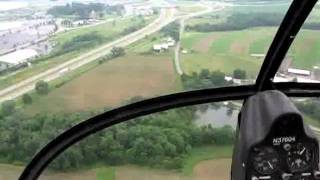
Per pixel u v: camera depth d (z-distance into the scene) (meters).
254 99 2.75
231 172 2.78
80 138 3.93
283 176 2.51
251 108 2.70
